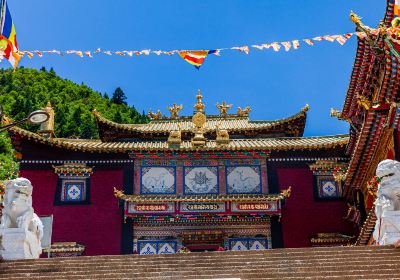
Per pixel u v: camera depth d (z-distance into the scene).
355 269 17.02
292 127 48.62
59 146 42.28
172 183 42.56
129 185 42.31
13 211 20.78
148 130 47.12
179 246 40.72
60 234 40.59
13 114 112.06
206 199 40.56
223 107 53.78
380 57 27.14
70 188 42.06
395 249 18.36
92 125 111.81
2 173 80.00
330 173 42.88
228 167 43.19
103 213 41.41
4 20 22.20
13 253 19.86
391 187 20.00
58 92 142.50
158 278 16.98
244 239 41.03
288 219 41.59
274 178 42.81
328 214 41.72
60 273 17.77
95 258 18.89
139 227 41.12
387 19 26.47
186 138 48.59
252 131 48.84
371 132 29.16
